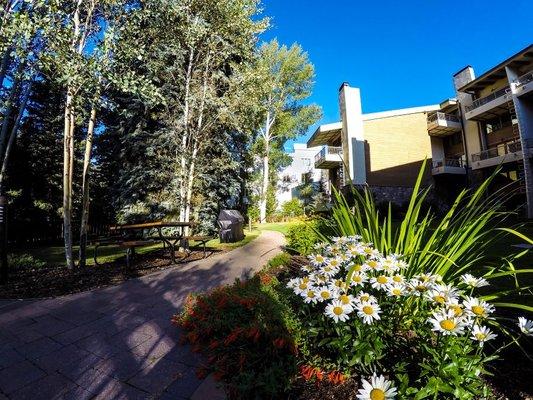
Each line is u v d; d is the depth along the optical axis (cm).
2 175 839
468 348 156
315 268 241
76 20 616
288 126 2456
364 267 197
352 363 164
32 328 329
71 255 631
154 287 487
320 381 183
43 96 1401
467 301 170
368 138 2148
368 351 162
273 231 1561
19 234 1359
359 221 266
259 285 344
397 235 270
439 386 140
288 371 186
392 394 137
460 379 143
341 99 2098
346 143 2009
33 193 1435
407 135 2209
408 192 2136
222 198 1536
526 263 506
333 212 303
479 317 158
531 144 1524
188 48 959
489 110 1766
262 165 2716
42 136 1464
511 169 1761
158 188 1342
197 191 1268
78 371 242
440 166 2089
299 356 202
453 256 223
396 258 213
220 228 1093
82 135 1437
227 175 1542
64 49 547
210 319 282
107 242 671
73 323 341
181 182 971
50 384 225
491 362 192
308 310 207
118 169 1481
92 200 1653
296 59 2366
